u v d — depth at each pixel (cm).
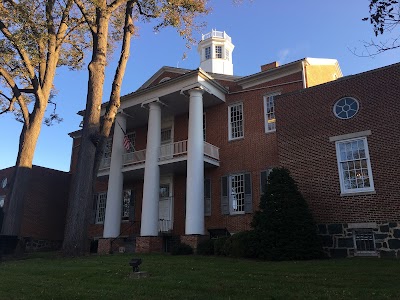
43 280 911
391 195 1279
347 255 1325
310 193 1462
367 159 1364
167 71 2475
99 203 2661
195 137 1927
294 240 1284
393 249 1238
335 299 607
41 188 2748
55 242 2736
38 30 1831
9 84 1895
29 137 1855
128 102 2294
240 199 1972
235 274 920
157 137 2100
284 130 1598
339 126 1456
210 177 2102
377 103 1385
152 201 1972
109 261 1302
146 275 925
